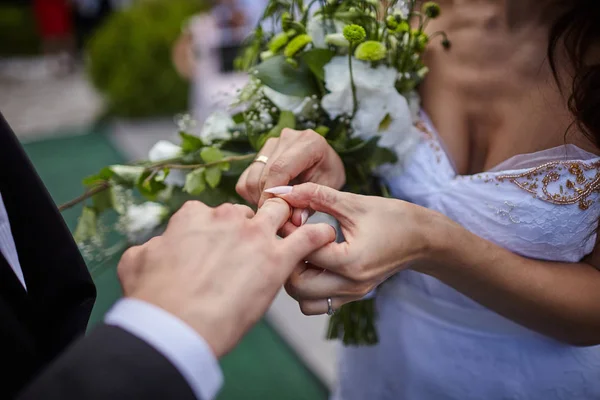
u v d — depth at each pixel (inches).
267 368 80.7
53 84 269.1
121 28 198.4
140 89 196.9
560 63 32.3
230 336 19.9
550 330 34.4
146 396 17.5
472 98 35.0
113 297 91.4
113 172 36.5
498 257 31.6
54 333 24.3
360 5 33.2
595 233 33.7
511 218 33.1
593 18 30.5
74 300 25.3
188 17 198.8
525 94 33.4
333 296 27.2
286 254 22.4
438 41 36.5
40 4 291.4
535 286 32.3
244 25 143.3
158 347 18.3
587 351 38.4
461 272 31.6
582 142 32.1
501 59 33.6
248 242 21.9
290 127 34.4
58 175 153.3
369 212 27.8
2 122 22.3
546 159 32.5
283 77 33.4
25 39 330.6
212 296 20.1
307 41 32.4
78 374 17.3
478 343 38.5
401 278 40.5
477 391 39.1
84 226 38.7
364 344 42.0
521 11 32.6
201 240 21.6
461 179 34.9
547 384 38.0
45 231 23.5
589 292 33.1
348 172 36.7
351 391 48.8
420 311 40.5
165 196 38.9
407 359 41.6
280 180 29.3
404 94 35.8
